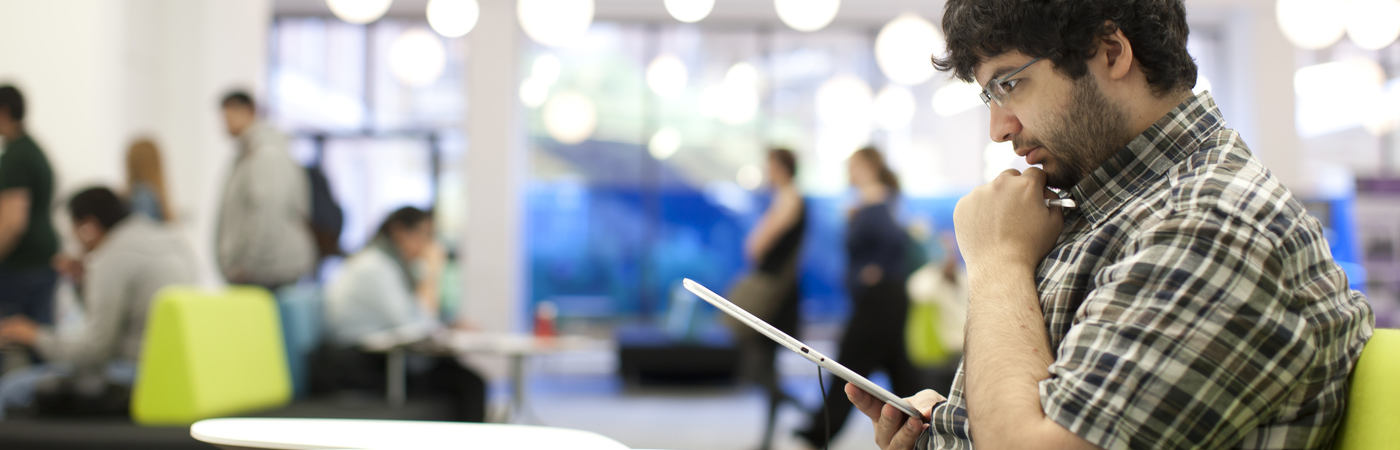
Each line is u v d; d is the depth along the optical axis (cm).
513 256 911
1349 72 818
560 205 1137
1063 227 108
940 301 539
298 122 967
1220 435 86
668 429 589
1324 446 92
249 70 745
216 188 727
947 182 1095
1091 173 104
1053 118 103
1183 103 101
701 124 1109
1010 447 90
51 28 592
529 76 992
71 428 246
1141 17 100
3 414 281
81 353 301
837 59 1075
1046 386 91
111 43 629
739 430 586
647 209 1123
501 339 484
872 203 423
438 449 108
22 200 450
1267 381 86
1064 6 100
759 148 1105
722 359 848
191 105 712
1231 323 86
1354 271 850
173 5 704
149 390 263
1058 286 101
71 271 383
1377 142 1013
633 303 1141
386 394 401
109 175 625
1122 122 101
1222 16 965
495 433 120
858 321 419
